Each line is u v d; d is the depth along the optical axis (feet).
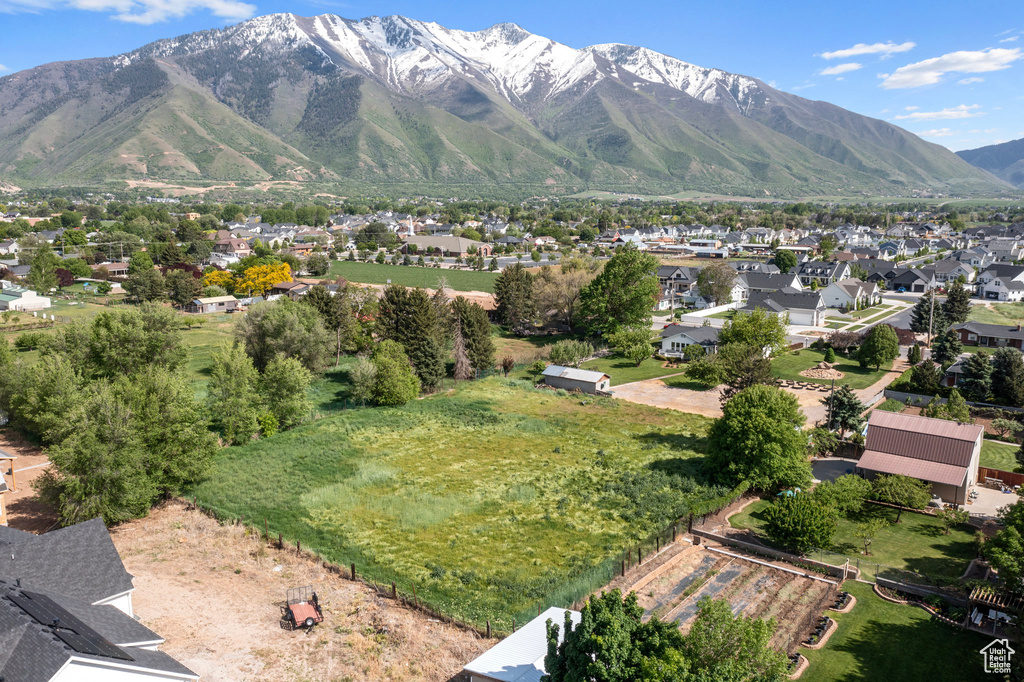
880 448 171.53
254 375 218.59
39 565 101.76
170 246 545.03
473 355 296.30
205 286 485.97
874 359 288.92
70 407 167.12
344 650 104.37
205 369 289.94
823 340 335.06
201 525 150.00
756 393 173.68
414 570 129.80
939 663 98.99
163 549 138.41
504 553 137.59
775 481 167.12
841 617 112.47
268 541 142.20
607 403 251.80
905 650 102.63
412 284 529.86
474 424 224.94
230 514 154.40
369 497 165.58
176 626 110.22
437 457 194.29
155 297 444.55
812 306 389.60
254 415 204.44
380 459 191.72
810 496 148.36
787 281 465.47
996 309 436.35
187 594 120.78
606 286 345.51
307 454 194.08
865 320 404.77
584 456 195.31
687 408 247.09
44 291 463.83
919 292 524.93
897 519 153.99
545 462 190.70
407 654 103.30
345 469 183.01
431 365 267.80
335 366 305.73
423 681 96.58
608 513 156.76
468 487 172.24
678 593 119.75
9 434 210.18
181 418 165.68
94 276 555.69
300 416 223.92
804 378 278.26
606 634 75.10
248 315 277.44
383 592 121.80
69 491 142.92
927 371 249.55
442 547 139.95
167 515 155.33
